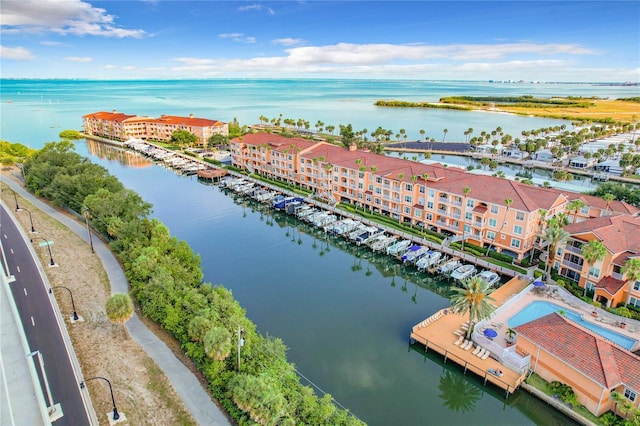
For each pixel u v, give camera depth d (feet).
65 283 190.39
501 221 231.91
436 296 212.23
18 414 116.26
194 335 136.46
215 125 580.71
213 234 284.00
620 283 182.80
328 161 332.39
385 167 304.71
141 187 393.50
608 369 127.75
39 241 236.43
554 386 137.18
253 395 111.55
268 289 212.43
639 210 273.75
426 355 163.02
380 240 258.57
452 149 588.50
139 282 176.55
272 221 311.06
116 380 130.41
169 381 130.62
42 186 317.01
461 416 137.69
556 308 184.55
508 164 524.93
